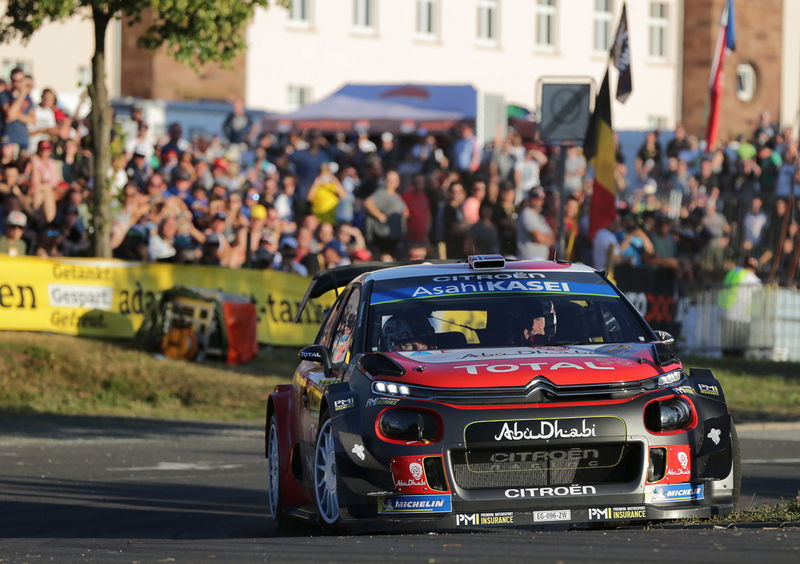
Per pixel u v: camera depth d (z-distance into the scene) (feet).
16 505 115.85
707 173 325.21
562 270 97.60
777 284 283.59
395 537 80.64
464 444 80.59
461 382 82.17
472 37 483.92
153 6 211.00
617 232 268.00
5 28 221.66
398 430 81.71
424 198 268.82
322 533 91.61
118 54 409.69
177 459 151.94
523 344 90.22
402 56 466.29
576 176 296.92
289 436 100.22
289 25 438.81
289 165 287.89
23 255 221.46
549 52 503.61
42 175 224.12
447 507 80.59
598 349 88.43
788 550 67.87
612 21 519.19
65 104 319.68
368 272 100.17
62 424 184.65
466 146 303.27
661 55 532.32
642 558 66.13
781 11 542.57
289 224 249.55
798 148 353.72
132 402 203.41
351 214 270.87
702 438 83.87
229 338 220.64
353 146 319.27
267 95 433.48
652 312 264.52
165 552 78.07
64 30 398.42
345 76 453.17
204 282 226.79
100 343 216.54
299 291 236.84
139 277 221.46
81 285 217.77
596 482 82.07
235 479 135.33
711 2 528.22
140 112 278.46
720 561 64.49
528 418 80.84
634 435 81.66
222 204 238.27
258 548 77.71
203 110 340.80
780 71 542.16
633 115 522.88
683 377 85.66
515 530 84.69
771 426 196.44
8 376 202.49
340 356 93.66
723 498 84.53
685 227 289.94
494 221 263.08
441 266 98.07
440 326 91.09
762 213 304.50
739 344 274.36
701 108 531.09
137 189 232.94
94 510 112.98
